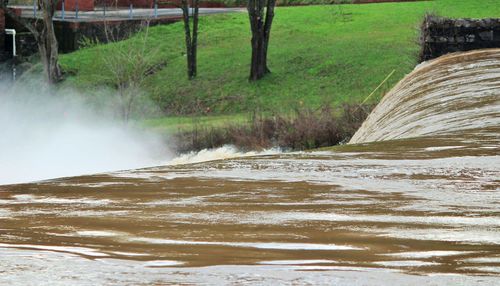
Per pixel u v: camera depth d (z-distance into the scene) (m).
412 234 7.64
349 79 87.00
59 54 103.69
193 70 95.75
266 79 91.31
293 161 14.35
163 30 109.56
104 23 102.38
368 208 9.43
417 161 14.20
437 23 46.44
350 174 12.64
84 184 11.55
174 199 10.03
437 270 5.90
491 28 45.69
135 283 5.24
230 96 89.44
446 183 11.63
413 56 56.34
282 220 8.45
